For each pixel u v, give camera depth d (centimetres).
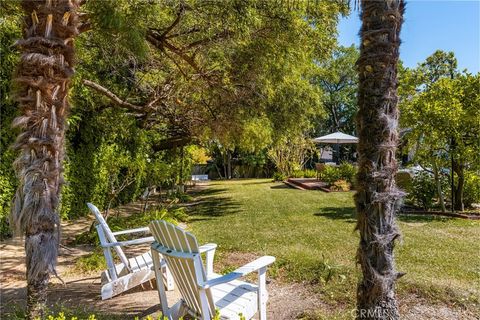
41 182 223
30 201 220
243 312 259
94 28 350
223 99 866
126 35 364
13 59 610
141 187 1245
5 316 311
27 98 221
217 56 628
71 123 706
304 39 575
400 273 223
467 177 930
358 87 221
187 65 737
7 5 319
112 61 743
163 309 298
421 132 844
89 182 893
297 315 324
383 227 217
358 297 229
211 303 246
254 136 996
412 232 665
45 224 223
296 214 893
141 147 1119
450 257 497
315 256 486
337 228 707
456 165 883
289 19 535
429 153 894
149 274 379
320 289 379
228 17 492
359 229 225
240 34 525
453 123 814
